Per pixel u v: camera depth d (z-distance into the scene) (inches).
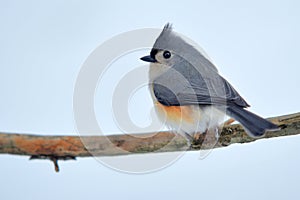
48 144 182.1
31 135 180.9
